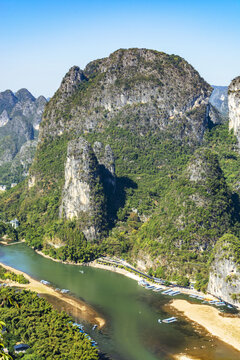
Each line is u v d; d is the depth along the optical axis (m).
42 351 173.12
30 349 176.88
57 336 185.25
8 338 187.62
